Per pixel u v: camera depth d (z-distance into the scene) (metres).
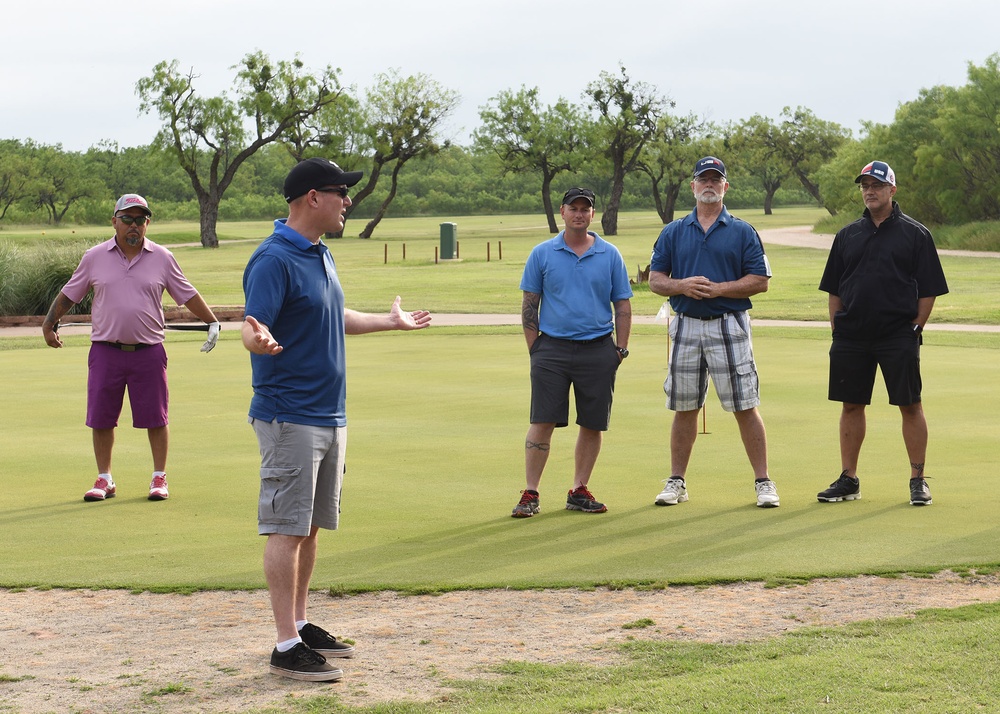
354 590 4.88
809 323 19.02
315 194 4.13
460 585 4.94
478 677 3.81
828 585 4.85
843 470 6.64
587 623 4.39
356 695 3.68
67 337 17.84
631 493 6.90
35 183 107.62
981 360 13.12
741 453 8.10
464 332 17.58
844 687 3.54
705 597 4.72
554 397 6.39
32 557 5.51
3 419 9.84
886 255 6.46
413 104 71.50
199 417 9.82
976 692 3.46
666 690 3.59
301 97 67.50
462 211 131.62
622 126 76.19
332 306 4.18
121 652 4.18
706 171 6.59
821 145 103.44
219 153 63.88
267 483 4.06
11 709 3.62
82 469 7.78
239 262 46.69
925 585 4.81
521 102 79.56
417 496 6.84
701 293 6.45
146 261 6.93
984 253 44.97
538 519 6.25
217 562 5.40
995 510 6.23
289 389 4.08
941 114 56.41
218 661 4.07
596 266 6.51
